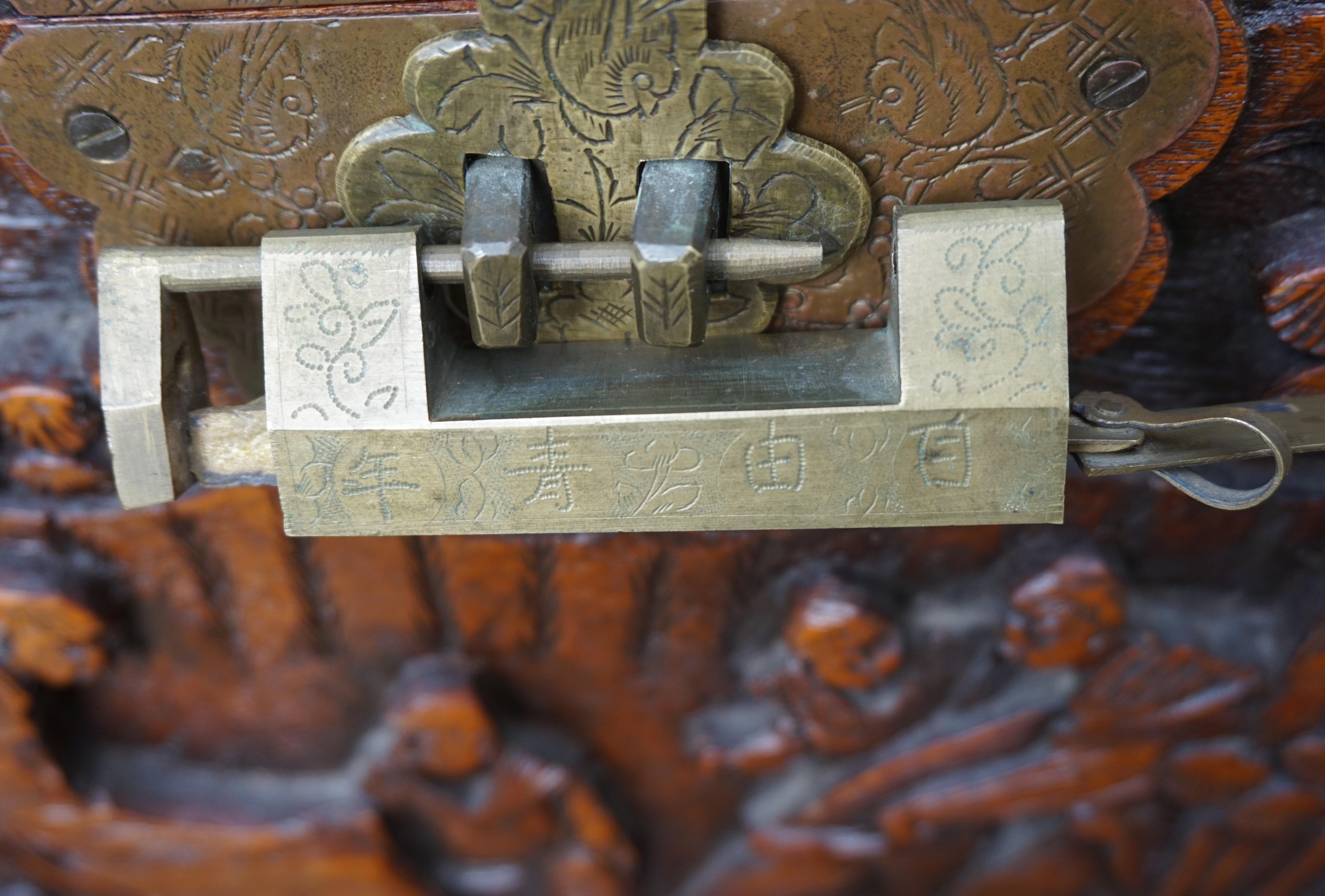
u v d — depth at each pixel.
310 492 0.24
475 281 0.23
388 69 0.23
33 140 0.24
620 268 0.23
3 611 0.28
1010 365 0.23
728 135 0.23
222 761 0.31
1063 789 0.30
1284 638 0.28
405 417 0.24
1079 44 0.23
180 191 0.24
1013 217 0.23
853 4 0.23
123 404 0.24
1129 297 0.26
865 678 0.29
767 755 0.30
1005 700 0.29
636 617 0.29
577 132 0.23
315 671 0.30
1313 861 0.30
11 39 0.23
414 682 0.30
